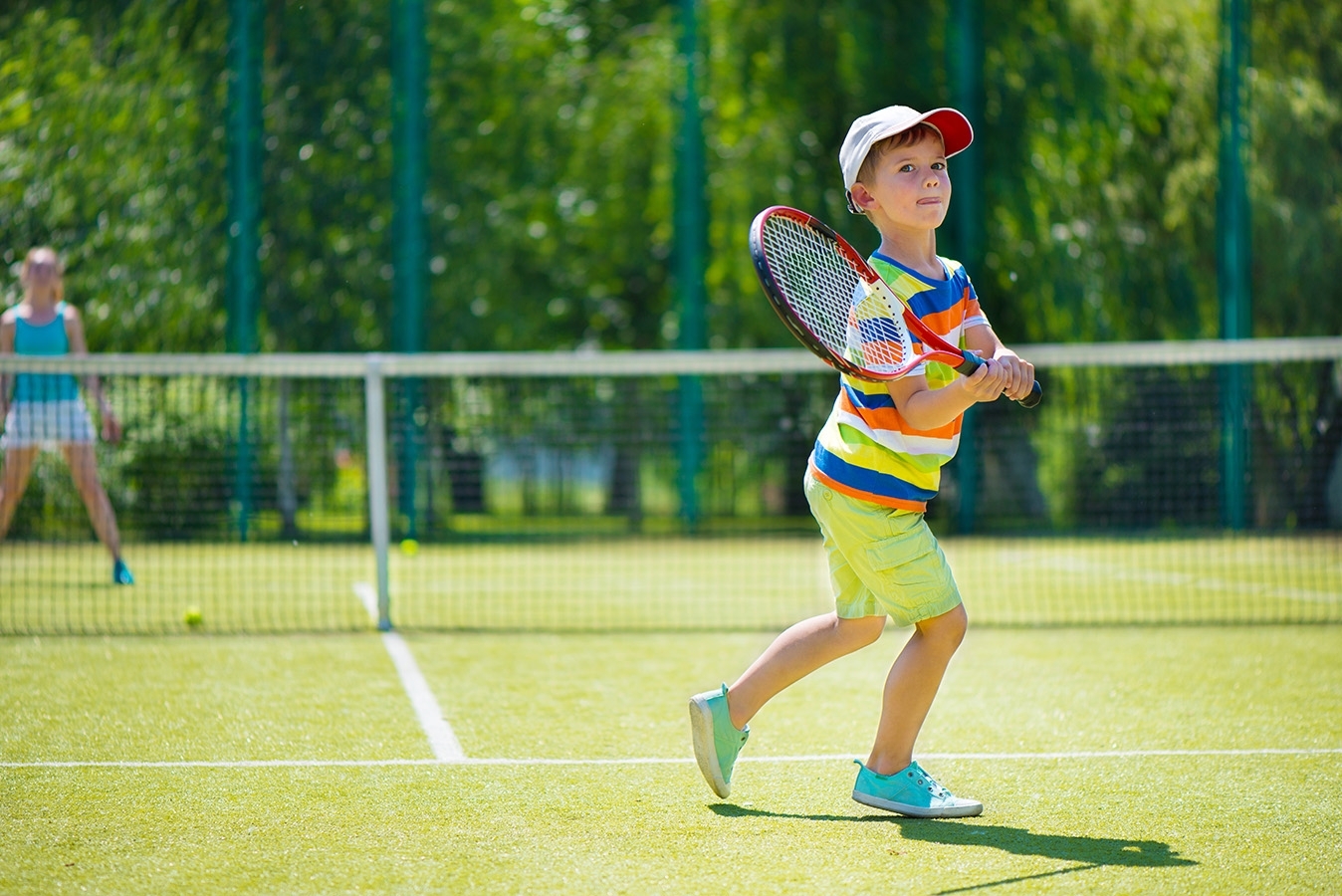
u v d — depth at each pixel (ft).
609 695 21.58
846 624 15.10
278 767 16.63
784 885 12.05
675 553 46.68
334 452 48.29
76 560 40.78
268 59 50.78
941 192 14.74
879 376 13.82
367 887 12.01
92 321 49.19
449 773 16.35
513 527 51.72
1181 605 32.81
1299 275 53.93
